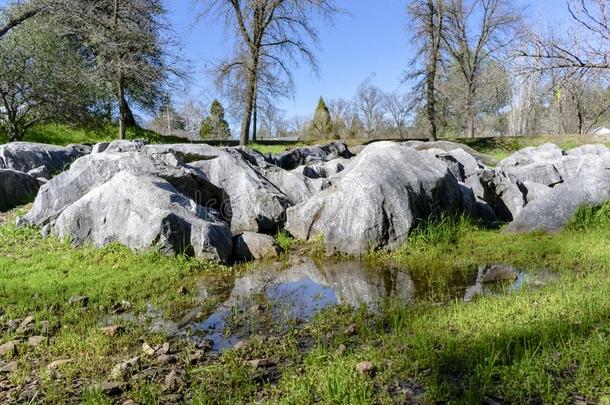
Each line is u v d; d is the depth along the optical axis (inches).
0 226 396.5
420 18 1343.5
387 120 2945.4
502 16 1307.8
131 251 328.5
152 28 1089.4
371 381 148.3
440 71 1429.6
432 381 145.9
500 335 169.0
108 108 1123.9
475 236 359.3
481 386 140.5
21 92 859.4
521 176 591.8
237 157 492.1
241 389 150.5
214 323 219.0
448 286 260.5
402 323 200.4
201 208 367.9
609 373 139.0
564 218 361.4
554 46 269.0
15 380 163.9
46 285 270.2
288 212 414.3
